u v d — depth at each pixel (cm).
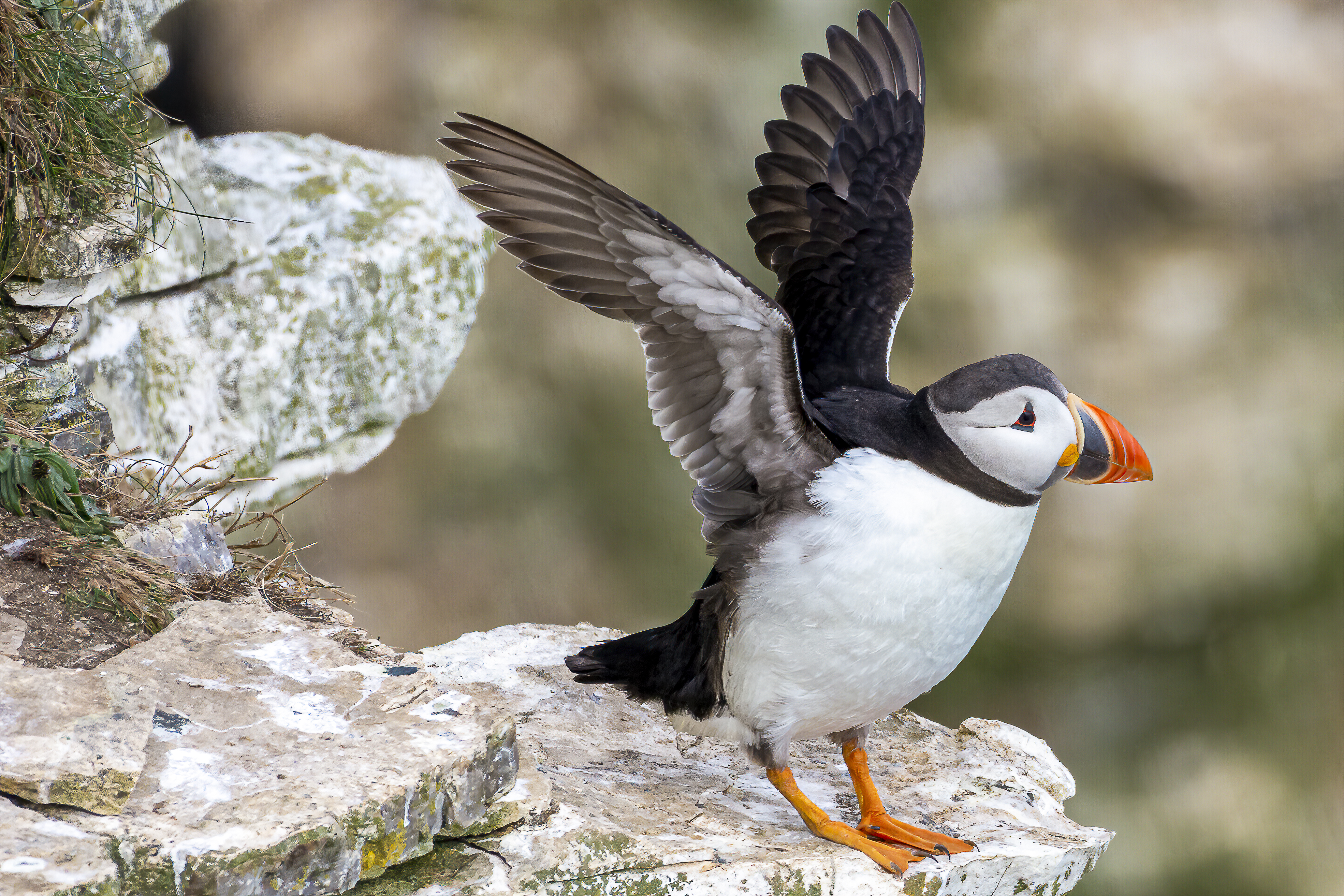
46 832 474
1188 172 1658
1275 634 1709
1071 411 625
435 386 1238
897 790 775
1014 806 765
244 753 551
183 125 1133
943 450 622
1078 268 1689
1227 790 1697
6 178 730
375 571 1572
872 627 623
